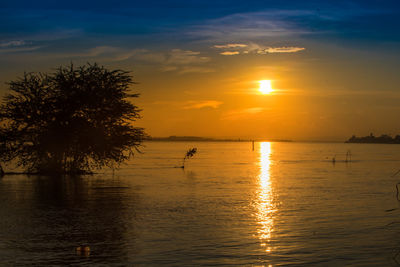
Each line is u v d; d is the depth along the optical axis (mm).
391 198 28281
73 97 45156
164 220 19875
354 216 21125
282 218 20547
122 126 46906
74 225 18547
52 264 12828
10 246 14906
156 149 187125
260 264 13031
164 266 12734
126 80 47969
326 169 61625
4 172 47750
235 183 38750
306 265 12961
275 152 170500
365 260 13484
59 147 45656
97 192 30797
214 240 15961
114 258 13508
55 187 34000
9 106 45906
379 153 158000
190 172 53281
